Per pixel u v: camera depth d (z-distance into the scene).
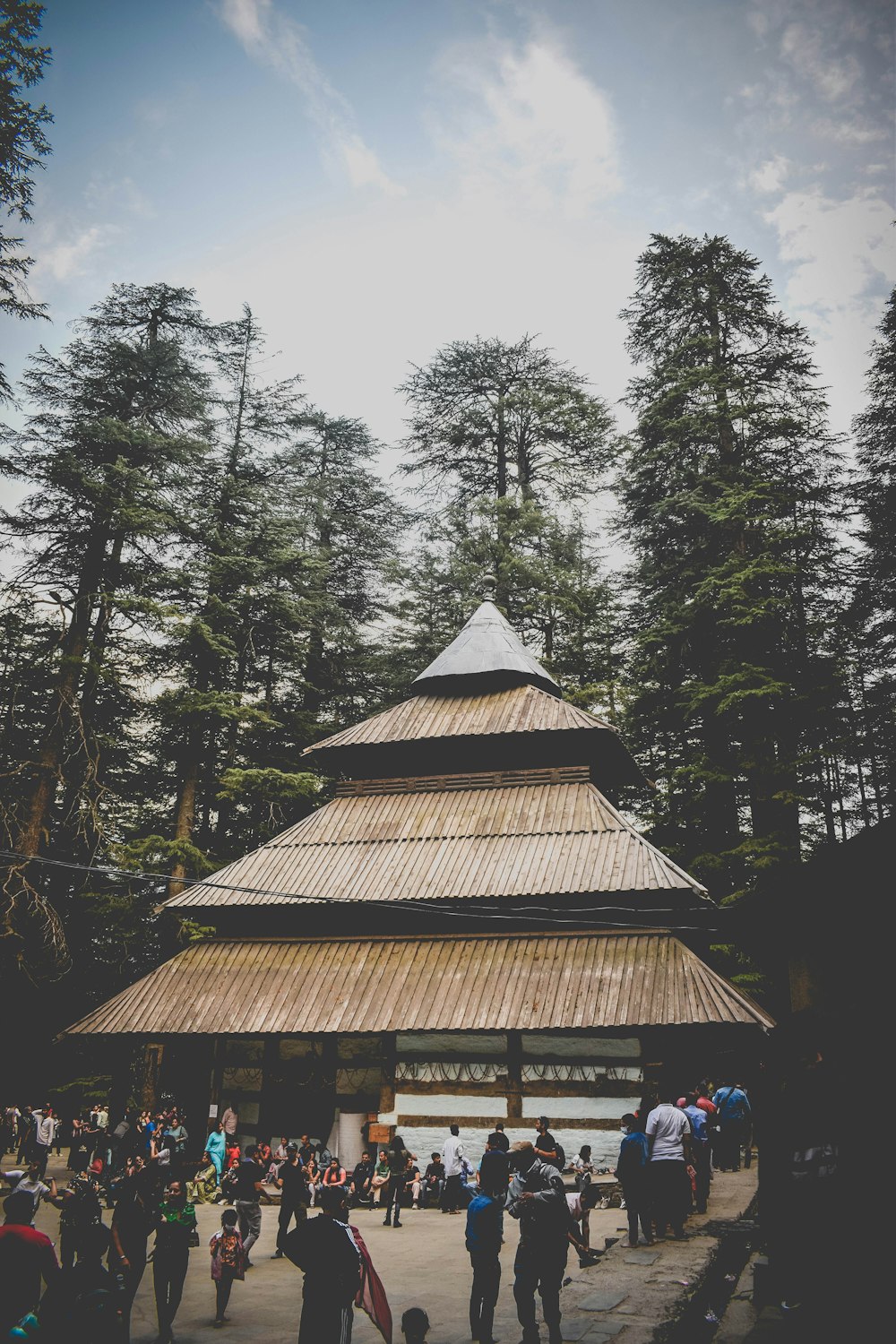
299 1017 23.38
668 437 37.03
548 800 27.19
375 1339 10.76
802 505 35.41
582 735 28.47
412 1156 22.19
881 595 30.91
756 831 30.81
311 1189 20.58
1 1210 20.16
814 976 9.95
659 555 37.88
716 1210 15.82
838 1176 8.87
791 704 31.38
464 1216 19.78
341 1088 24.31
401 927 25.91
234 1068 25.45
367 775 30.61
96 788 33.47
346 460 48.91
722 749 33.69
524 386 43.91
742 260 38.66
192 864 33.16
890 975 8.82
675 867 24.03
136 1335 11.30
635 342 39.94
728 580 32.09
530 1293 9.45
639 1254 12.88
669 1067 22.03
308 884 26.20
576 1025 21.20
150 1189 10.78
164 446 34.81
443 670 31.78
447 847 26.39
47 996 34.72
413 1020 22.47
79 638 33.09
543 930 24.47
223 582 38.19
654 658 35.41
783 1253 10.00
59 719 31.98
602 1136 21.81
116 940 34.31
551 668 40.06
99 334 38.97
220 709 34.34
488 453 44.94
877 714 30.42
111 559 35.03
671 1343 9.76
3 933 30.98
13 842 29.91
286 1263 15.77
